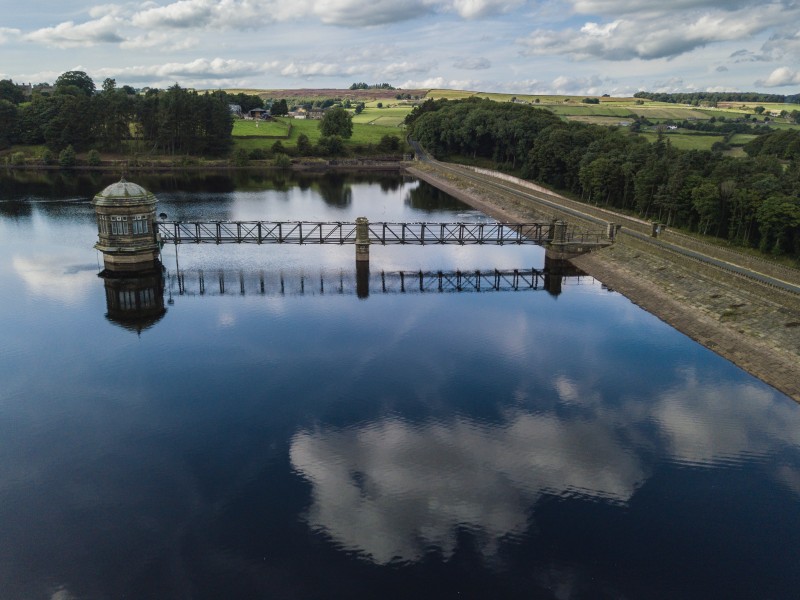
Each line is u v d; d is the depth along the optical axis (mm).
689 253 73500
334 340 55000
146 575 27531
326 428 39906
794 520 31219
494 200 137375
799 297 50969
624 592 26641
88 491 33438
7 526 30656
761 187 90125
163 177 189875
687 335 56625
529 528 30656
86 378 46906
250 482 34250
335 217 123688
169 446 37812
